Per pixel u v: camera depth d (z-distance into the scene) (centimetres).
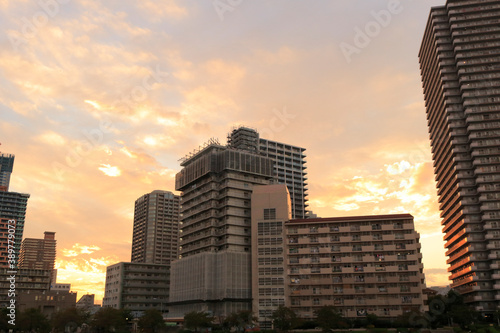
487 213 15612
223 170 16762
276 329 11488
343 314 12888
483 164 16162
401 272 13062
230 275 14875
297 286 13650
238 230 15975
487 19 17988
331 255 13738
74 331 11869
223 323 13112
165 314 17312
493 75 17238
